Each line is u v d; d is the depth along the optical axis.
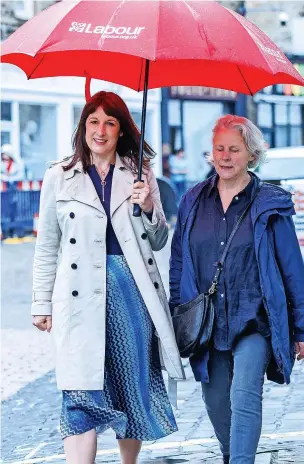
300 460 6.51
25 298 16.16
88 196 5.46
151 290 5.43
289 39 41.03
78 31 5.04
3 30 32.97
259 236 5.42
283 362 5.38
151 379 5.62
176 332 5.58
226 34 5.10
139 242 5.49
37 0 33.47
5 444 7.50
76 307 5.41
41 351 11.55
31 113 33.09
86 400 5.43
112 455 6.95
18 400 9.11
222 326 5.49
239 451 5.25
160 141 38.25
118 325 5.46
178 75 6.22
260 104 41.16
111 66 6.22
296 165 13.16
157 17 5.03
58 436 7.72
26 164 32.97
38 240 5.59
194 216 5.61
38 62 6.14
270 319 5.38
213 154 5.57
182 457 6.79
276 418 7.88
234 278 5.47
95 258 5.43
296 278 5.48
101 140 5.48
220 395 5.67
